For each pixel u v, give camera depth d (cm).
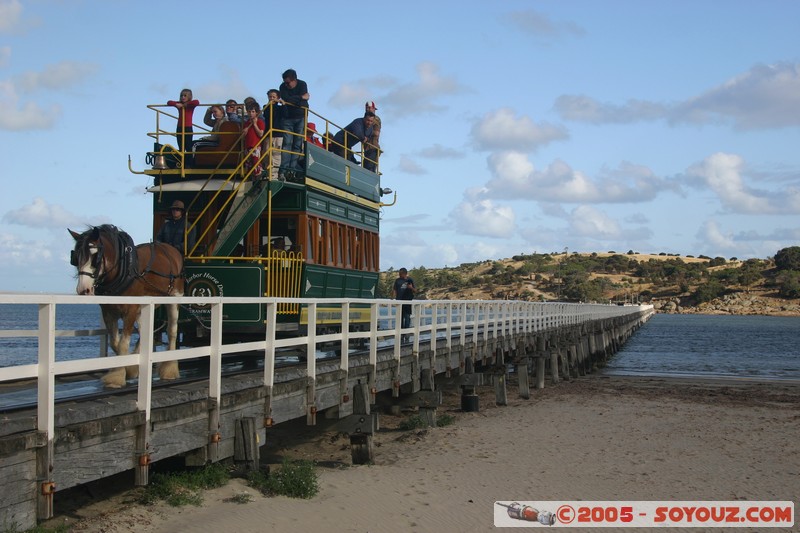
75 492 978
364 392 1305
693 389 2923
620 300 17988
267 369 1018
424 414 1770
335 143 1733
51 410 658
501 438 1662
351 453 1385
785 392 2878
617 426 1878
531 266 19262
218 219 1489
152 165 1535
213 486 1031
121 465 758
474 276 18925
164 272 1195
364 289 1881
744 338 8325
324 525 972
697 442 1689
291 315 1509
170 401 859
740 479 1359
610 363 4672
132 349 1161
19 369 634
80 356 3588
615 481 1316
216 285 1425
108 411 760
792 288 18838
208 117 1645
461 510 1100
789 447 1653
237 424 973
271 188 1438
